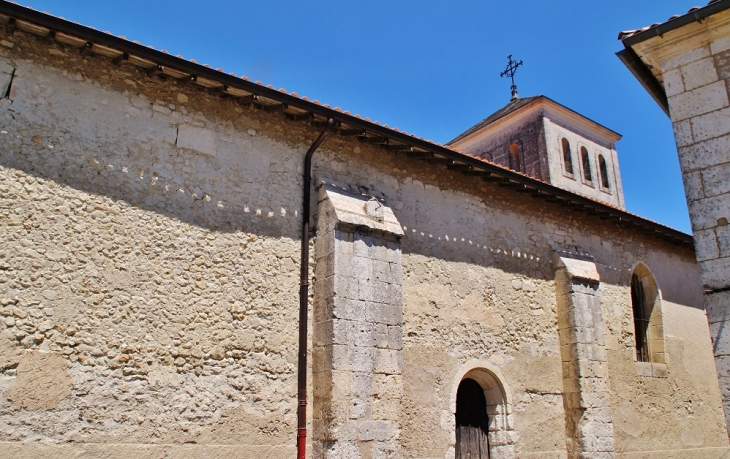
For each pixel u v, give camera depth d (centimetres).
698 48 759
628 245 1454
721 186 709
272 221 872
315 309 867
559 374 1181
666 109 886
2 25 704
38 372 644
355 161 995
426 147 1014
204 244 799
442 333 1019
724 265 687
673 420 1378
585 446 1118
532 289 1195
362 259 885
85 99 750
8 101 693
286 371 823
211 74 792
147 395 707
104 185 738
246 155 874
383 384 853
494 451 1061
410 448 916
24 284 656
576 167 2122
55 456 635
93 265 705
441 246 1070
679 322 1519
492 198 1191
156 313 736
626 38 785
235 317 799
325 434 793
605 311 1322
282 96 853
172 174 797
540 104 2078
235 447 755
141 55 743
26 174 686
